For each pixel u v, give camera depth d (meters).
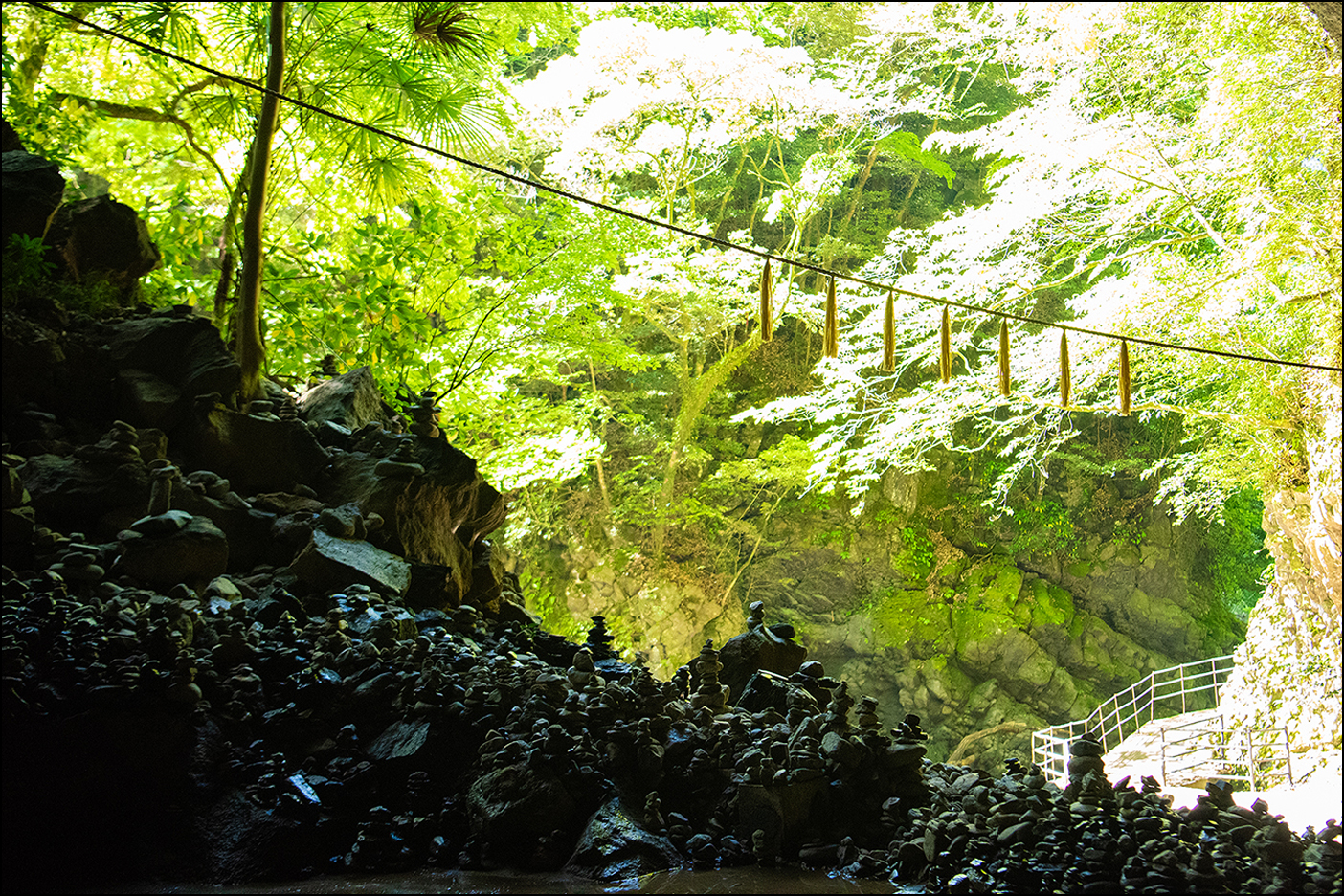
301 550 7.18
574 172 19.30
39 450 6.96
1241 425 12.70
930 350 16.64
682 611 23.89
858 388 17.92
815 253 24.02
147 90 11.16
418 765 4.85
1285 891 3.88
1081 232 15.33
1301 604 12.29
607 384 25.80
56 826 4.20
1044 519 25.48
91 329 7.98
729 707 5.64
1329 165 10.43
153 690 4.63
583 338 15.08
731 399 26.39
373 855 4.38
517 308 13.95
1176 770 12.73
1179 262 12.97
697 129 19.67
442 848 4.47
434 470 8.46
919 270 16.12
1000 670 23.92
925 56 24.19
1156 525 25.34
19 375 7.23
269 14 9.05
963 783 5.14
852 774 4.89
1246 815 4.49
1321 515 11.32
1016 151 13.85
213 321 9.80
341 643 5.73
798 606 25.38
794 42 24.97
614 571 24.05
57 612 5.16
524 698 5.14
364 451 8.48
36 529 6.03
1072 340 13.37
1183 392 14.81
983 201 26.06
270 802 4.52
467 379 14.00
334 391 9.16
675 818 4.64
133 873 4.16
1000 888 4.09
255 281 8.59
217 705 4.94
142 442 7.30
